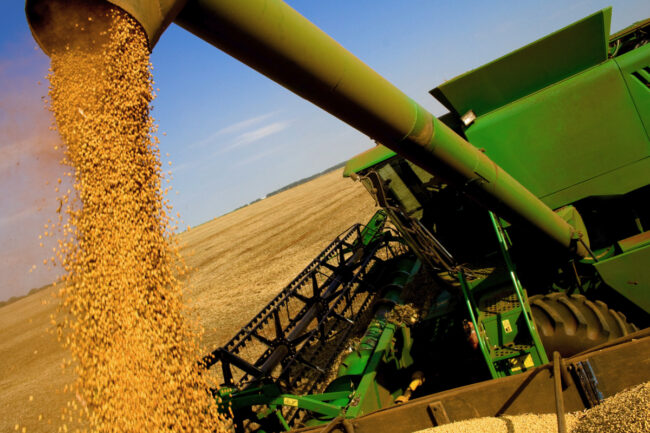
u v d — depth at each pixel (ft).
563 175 13.99
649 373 8.18
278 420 15.46
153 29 7.32
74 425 23.84
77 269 9.74
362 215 66.44
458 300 15.97
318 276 39.86
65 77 9.14
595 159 13.76
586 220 14.64
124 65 8.79
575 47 13.30
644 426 6.97
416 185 14.73
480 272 14.38
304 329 20.88
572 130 13.76
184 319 10.77
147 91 9.91
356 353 16.26
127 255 9.59
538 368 8.67
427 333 16.52
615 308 13.71
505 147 14.12
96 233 9.56
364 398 13.12
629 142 13.55
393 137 9.00
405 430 9.53
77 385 9.46
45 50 8.74
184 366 9.86
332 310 21.79
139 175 10.15
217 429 9.98
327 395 14.51
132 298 9.41
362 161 14.28
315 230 70.38
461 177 10.47
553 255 13.87
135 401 8.96
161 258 10.40
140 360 9.08
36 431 24.59
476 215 15.11
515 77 13.82
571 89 13.61
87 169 9.55
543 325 12.42
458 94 14.03
